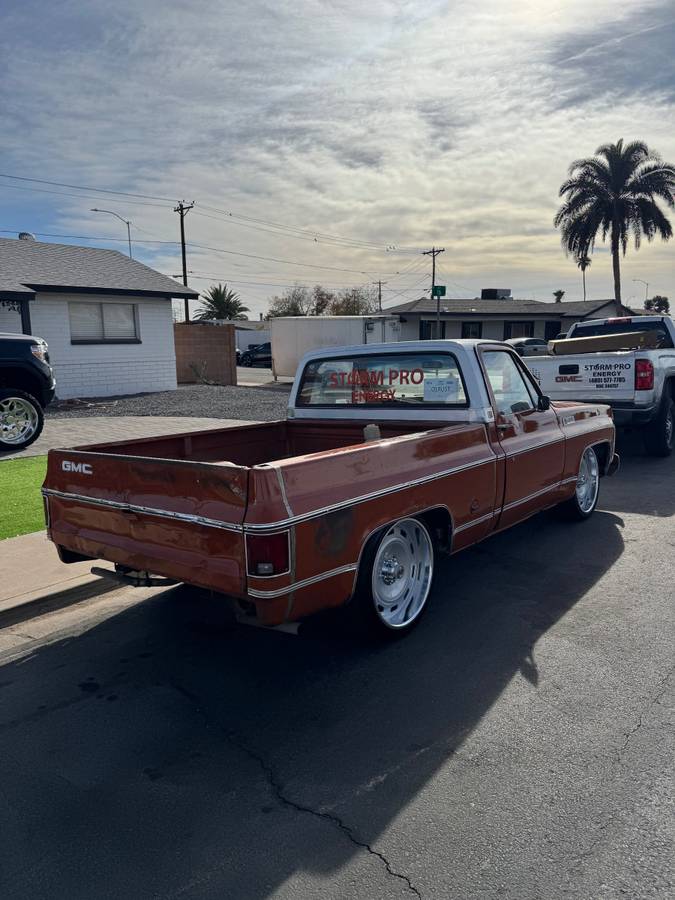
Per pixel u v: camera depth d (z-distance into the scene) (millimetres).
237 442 5445
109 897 2299
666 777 2828
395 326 26750
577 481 6238
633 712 3332
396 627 4109
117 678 3895
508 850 2443
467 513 4551
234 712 3484
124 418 14289
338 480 3584
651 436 9789
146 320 19375
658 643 4074
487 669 3811
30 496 7617
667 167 37969
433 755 3037
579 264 40406
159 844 2549
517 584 5086
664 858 2381
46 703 3631
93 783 2934
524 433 5285
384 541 3953
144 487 3727
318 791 2824
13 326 16469
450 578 5242
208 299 68625
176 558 3578
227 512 3312
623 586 4984
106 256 20422
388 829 2580
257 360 42469
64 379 17719
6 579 5215
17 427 10398
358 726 3299
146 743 3229
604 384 9352
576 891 2250
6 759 3129
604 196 38312
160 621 4703
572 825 2559
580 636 4188
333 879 2342
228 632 4484
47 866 2449
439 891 2271
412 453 4117
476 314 44500
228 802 2777
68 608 4961
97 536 4047
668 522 6617
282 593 3258
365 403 5492
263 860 2445
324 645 4215
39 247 19219
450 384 4957
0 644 4383
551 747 3062
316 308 79625
